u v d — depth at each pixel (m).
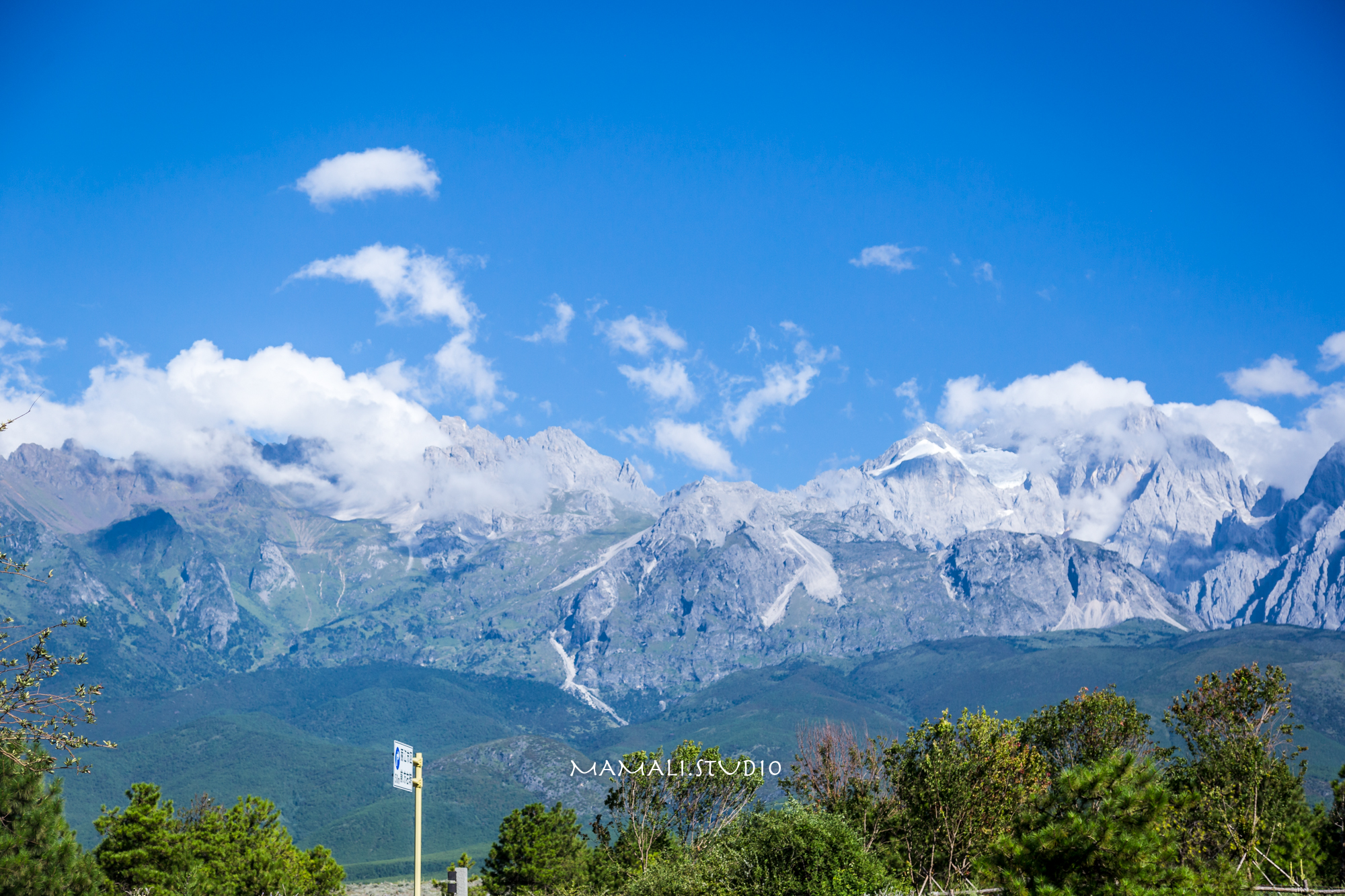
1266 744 42.84
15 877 36.12
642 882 44.22
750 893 38.81
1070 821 25.61
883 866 38.97
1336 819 41.38
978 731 40.25
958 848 37.53
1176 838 29.44
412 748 32.81
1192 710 44.62
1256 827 35.75
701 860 43.16
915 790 39.50
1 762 37.34
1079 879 25.19
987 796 38.06
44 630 20.81
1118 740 46.66
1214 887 26.00
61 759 20.48
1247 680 44.47
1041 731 49.03
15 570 20.91
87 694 20.88
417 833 32.12
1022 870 26.11
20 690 20.33
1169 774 42.84
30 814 37.47
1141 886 24.80
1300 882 34.62
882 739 49.97
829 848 39.00
